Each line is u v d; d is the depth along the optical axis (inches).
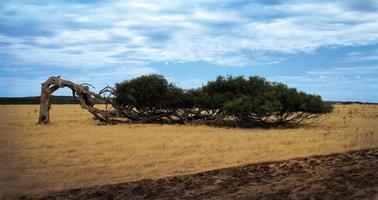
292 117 1573.6
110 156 663.8
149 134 1036.5
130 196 413.1
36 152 706.8
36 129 1172.5
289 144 828.6
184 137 964.6
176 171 543.8
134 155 677.9
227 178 486.3
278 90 1480.1
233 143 850.1
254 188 432.8
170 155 681.6
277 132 1127.6
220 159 635.5
